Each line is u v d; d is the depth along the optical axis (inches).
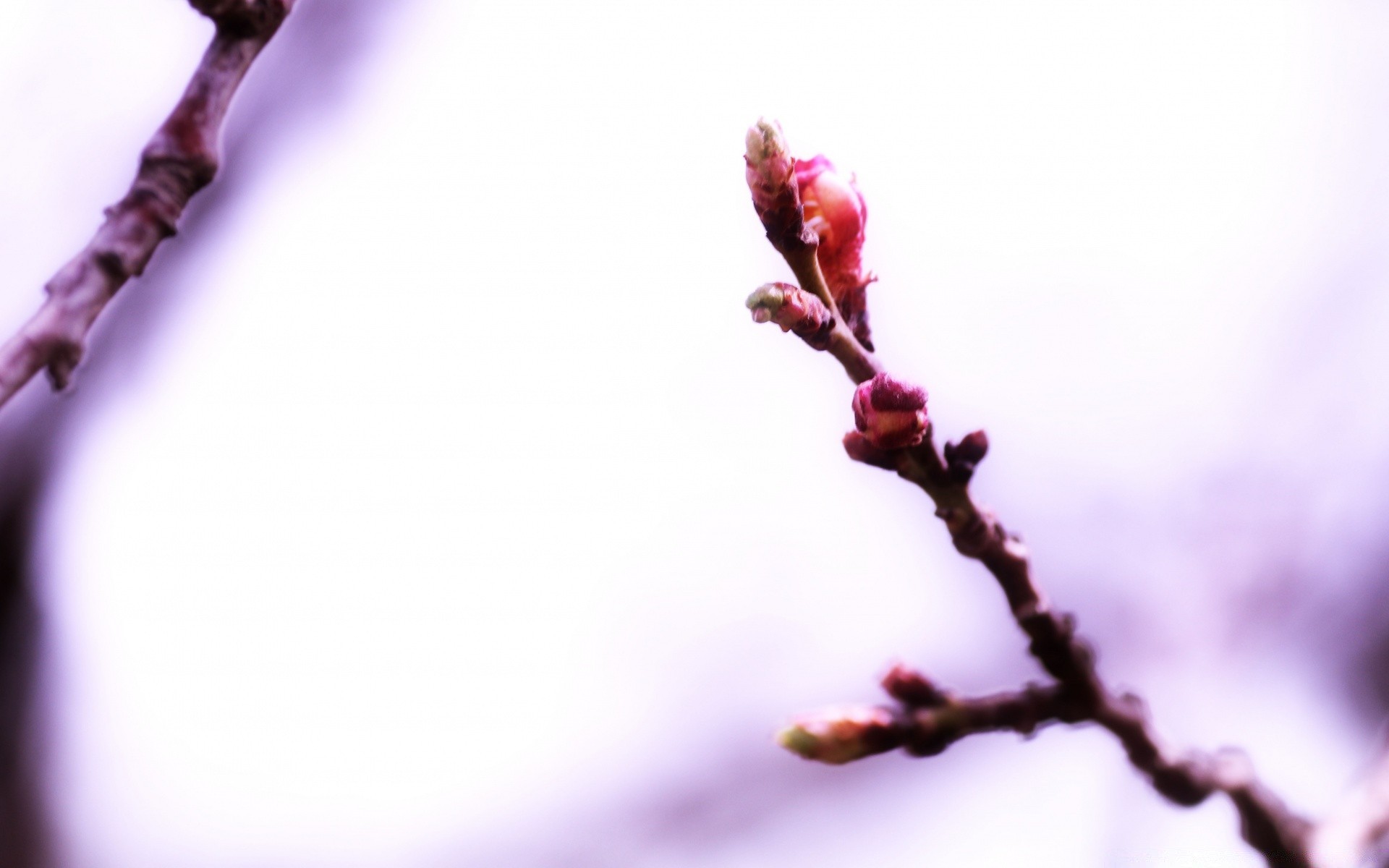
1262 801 21.2
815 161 19.8
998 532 20.2
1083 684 20.7
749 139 19.4
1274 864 21.2
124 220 19.3
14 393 19.0
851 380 19.6
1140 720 20.9
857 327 19.7
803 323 19.4
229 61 19.5
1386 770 21.5
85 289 19.2
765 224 19.5
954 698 20.8
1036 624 20.5
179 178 19.3
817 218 19.7
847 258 19.7
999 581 20.3
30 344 19.1
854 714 20.7
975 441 20.0
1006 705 20.8
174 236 19.3
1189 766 21.1
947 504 20.0
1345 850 21.2
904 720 20.7
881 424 19.6
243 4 19.5
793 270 19.5
